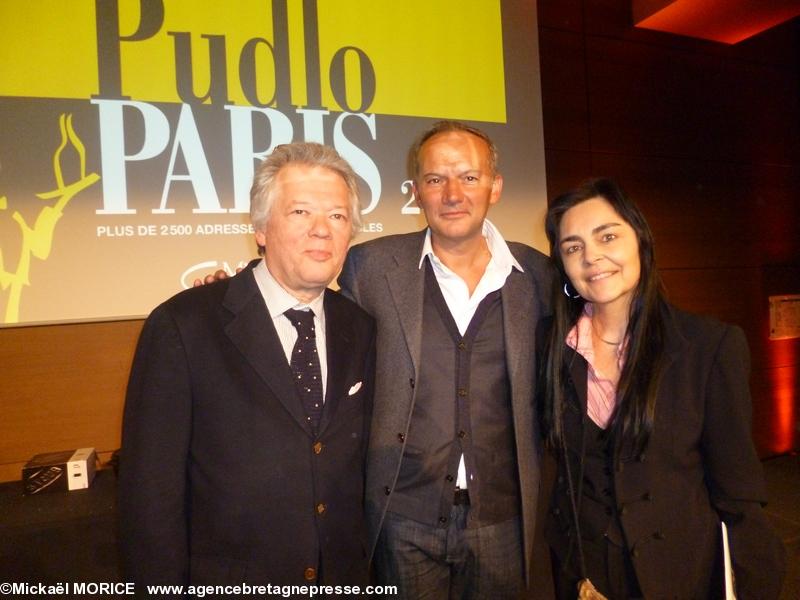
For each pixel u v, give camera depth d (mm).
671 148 3125
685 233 3172
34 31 1865
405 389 1359
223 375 1027
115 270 1965
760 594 1027
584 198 1133
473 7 2494
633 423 1059
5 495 1836
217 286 1147
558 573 1242
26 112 1860
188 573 1018
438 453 1374
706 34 3141
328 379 1122
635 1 2988
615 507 1088
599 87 2938
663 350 1090
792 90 3467
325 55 2240
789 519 2727
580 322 1216
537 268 1541
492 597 1444
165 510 981
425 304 1438
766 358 3410
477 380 1401
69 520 1656
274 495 1017
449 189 1353
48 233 1891
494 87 2527
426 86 2400
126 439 1021
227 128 2100
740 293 3324
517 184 2570
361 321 1295
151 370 1018
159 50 2012
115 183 1961
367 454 1362
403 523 1393
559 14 2852
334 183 1082
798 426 3508
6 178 1845
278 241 1068
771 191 3408
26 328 2061
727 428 1044
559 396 1208
